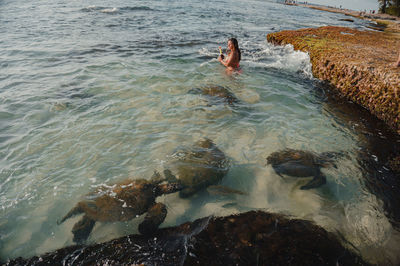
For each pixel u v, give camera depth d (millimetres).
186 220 3053
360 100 6387
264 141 4707
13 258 2586
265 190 3590
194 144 4477
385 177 3977
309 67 8656
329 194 3580
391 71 5922
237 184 3654
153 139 4562
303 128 5238
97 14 17906
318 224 3059
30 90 6098
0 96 5730
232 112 5664
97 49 9703
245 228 2916
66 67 7676
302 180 3793
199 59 9273
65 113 5207
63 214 3064
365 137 5062
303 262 2557
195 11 24484
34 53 8891
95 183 3518
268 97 6562
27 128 4672
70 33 12070
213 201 3346
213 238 2789
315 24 24516
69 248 2695
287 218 3115
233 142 4629
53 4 21047
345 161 4285
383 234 2990
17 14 16094
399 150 4703
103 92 6168
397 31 20234
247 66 8883
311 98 6703
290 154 4340
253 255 2598
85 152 4137
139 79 7031
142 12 20531
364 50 8766
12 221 2959
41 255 2619
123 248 2703
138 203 3213
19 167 3752
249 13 29016
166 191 3418
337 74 7250
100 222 2980
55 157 3994
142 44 10930
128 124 4965
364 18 44031
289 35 12742
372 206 3416
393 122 5375
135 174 3707
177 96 6191
